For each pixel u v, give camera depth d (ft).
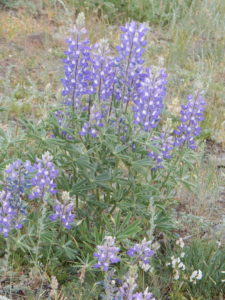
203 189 4.78
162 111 4.00
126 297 3.12
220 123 6.07
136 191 3.76
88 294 3.39
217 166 5.38
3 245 3.61
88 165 3.58
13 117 5.45
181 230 4.34
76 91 3.71
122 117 3.68
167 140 3.83
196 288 3.70
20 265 3.64
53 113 3.79
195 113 3.95
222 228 4.17
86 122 3.66
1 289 3.43
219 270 3.76
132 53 3.55
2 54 6.79
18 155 4.00
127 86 3.65
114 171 3.71
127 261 3.55
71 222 3.53
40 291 3.35
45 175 3.40
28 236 3.57
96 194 3.88
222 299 3.66
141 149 3.64
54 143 3.55
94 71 3.62
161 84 3.62
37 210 3.72
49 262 3.54
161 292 3.63
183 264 3.74
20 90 6.00
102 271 3.41
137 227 3.53
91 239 3.74
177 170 4.13
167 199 4.06
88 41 3.66
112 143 3.60
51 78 6.46
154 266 3.81
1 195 3.35
